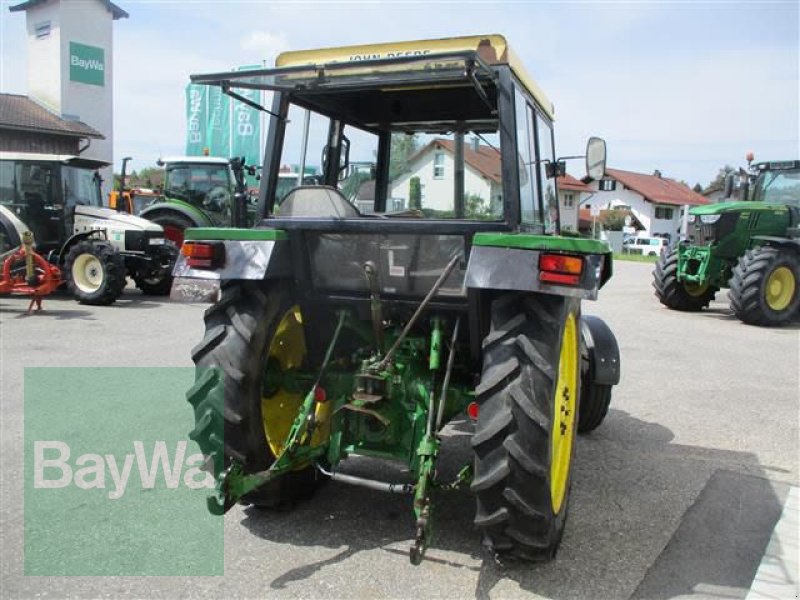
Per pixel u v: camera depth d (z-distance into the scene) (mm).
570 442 3270
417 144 3783
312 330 3543
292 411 3584
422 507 2652
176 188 12898
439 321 3219
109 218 11328
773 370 7008
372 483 3047
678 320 10500
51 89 24547
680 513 3588
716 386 6309
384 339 3252
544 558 2822
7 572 2877
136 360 6652
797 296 10117
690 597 2797
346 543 3182
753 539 3314
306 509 3533
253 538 3217
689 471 4191
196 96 13156
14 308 10016
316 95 3633
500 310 2830
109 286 10266
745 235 10852
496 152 3557
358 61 2900
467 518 3447
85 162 11352
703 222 11023
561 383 3072
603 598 2771
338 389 3371
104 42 25484
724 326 10023
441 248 3107
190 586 2797
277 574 2898
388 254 3184
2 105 23406
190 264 3176
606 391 4594
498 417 2654
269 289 3260
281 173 3598
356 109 3791
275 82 3342
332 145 3859
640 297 13328
